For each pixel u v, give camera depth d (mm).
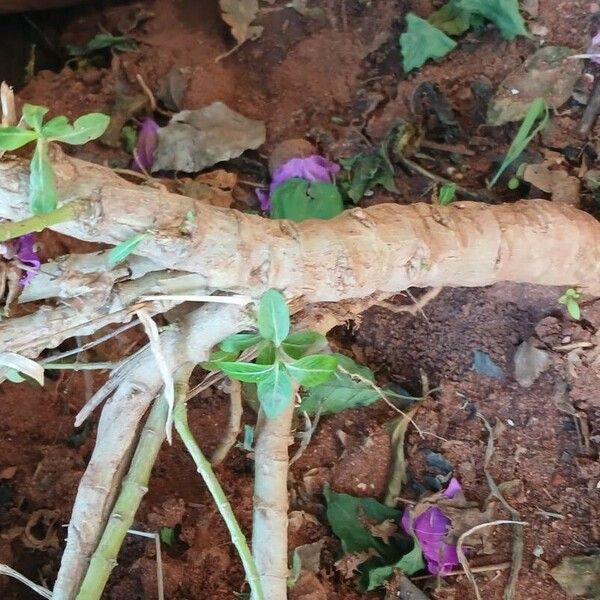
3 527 471
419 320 471
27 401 481
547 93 461
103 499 415
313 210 467
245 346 409
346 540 458
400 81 482
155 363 409
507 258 424
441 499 458
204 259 389
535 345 454
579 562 448
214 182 481
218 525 466
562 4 462
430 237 415
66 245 468
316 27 499
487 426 462
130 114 497
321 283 404
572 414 455
